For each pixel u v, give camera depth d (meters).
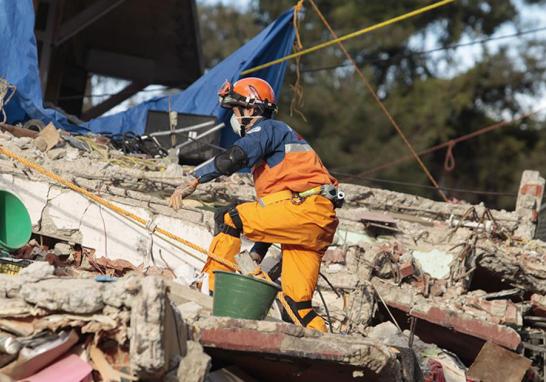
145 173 12.08
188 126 15.34
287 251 9.49
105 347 7.60
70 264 11.37
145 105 17.23
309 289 9.45
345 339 8.91
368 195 14.61
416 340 12.08
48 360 7.50
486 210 14.46
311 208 9.27
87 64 24.05
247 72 17.39
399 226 13.56
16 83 13.98
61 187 11.49
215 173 9.27
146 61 24.11
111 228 11.54
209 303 9.15
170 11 22.14
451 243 13.45
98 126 16.95
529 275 13.67
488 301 12.83
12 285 7.73
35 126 13.68
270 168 9.40
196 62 23.88
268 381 9.49
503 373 11.98
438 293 12.91
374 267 12.55
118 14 22.44
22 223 9.68
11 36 14.22
